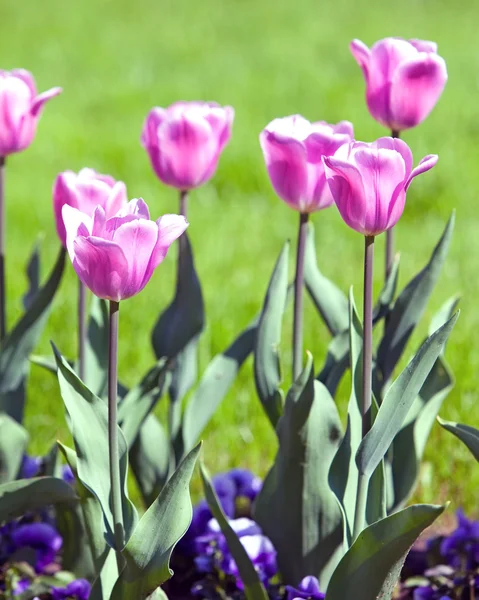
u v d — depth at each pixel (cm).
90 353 193
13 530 199
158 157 192
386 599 179
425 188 403
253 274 312
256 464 218
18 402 198
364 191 174
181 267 195
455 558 196
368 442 177
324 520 189
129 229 170
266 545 191
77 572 197
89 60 741
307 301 281
